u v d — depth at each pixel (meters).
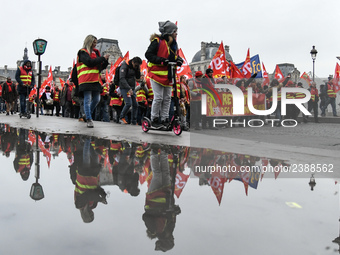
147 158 3.12
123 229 1.36
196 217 1.52
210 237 1.29
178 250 1.17
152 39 5.26
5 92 13.59
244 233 1.34
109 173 2.45
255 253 1.16
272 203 1.77
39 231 1.33
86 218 1.48
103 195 1.87
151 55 5.12
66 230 1.34
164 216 1.53
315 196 1.93
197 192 1.97
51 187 2.02
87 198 1.80
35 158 3.00
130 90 7.36
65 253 1.14
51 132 5.35
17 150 3.45
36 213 1.55
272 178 2.39
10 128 5.99
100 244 1.21
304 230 1.39
